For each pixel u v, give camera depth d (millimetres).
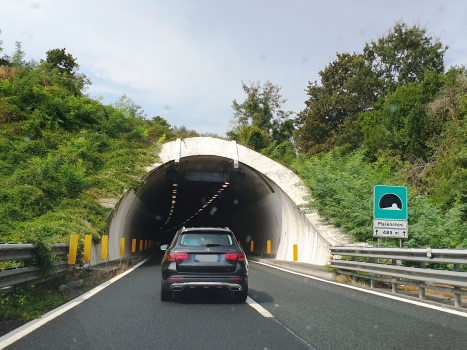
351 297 8836
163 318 6387
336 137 39094
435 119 22766
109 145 25469
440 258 7699
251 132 47438
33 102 26312
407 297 8727
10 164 20562
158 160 24344
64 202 19094
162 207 46281
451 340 4969
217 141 25938
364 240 17281
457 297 7391
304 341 4961
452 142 19625
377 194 11789
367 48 41562
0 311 5961
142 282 11602
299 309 7281
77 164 21484
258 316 6609
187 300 8359
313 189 21688
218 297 8906
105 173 22297
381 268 9977
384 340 4996
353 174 21531
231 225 52469
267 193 28125
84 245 12930
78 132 26344
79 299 8219
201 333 5371
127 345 4734
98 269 13438
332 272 13289
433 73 24844
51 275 8531
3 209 16516
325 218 20219
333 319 6344
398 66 39281
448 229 14789
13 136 22797
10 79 28047
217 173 28766
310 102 47375
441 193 17250
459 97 21188
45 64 33094
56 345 4660
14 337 4980
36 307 6887
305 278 13500
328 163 23812
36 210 17484
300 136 44531
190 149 25250
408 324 5945
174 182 31891
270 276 14188
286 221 25281
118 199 20906
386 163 24438
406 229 11703
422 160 22938
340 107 42406
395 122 25750
